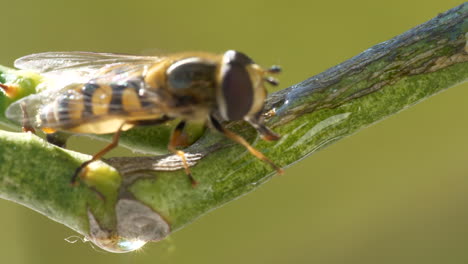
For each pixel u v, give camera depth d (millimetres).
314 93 78
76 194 76
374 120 78
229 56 78
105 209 76
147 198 76
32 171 76
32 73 81
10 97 81
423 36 78
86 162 76
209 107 79
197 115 79
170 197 76
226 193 76
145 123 80
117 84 80
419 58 78
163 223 76
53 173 76
